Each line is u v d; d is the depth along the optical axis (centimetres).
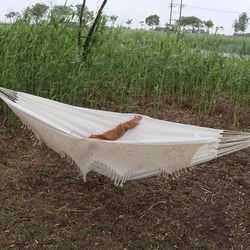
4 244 239
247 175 351
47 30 438
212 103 521
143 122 286
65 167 336
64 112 286
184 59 514
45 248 238
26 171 326
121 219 272
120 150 243
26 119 257
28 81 413
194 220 278
